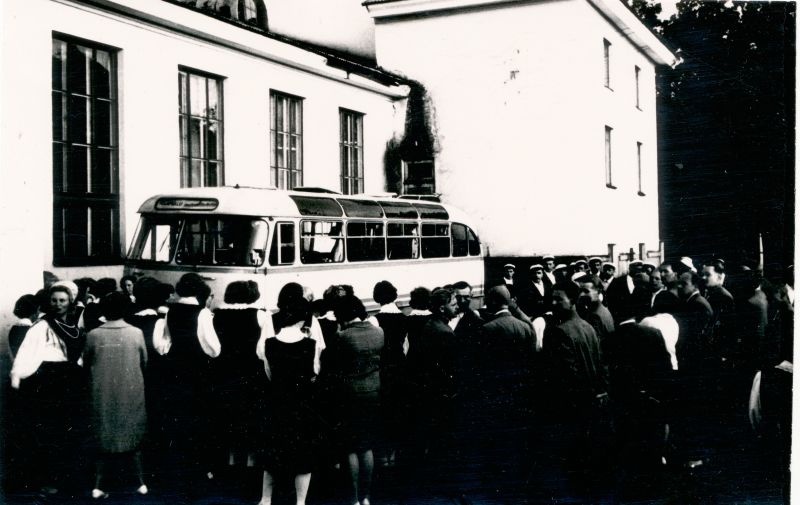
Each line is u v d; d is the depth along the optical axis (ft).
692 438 24.40
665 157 82.69
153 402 21.02
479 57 59.82
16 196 28.35
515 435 23.29
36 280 28.37
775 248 73.31
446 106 60.95
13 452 19.77
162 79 38.24
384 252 38.06
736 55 79.25
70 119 33.58
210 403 20.57
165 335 21.09
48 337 19.15
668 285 26.48
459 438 23.53
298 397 18.34
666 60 78.07
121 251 35.91
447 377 21.50
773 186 77.46
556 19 57.47
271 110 48.08
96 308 22.44
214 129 42.88
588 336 20.47
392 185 62.23
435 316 21.61
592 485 20.54
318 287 32.53
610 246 62.08
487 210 59.62
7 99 28.55
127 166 36.09
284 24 67.46
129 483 20.11
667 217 82.23
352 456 19.11
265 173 46.42
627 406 21.95
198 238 30.42
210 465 21.15
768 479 21.06
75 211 33.83
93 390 18.93
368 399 19.47
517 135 58.75
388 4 61.82
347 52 68.23
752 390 22.99
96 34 34.09
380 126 60.34
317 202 33.30
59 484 19.83
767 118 78.38
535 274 39.34
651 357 21.49
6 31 28.66
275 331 20.88
